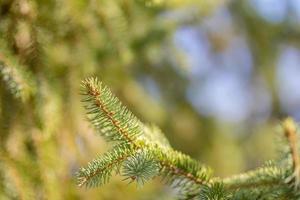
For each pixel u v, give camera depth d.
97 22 1.07
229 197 0.85
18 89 0.97
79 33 1.05
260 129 2.15
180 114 1.86
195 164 0.86
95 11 1.06
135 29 1.25
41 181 1.01
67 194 1.05
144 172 0.78
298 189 0.85
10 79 0.97
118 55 1.13
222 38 2.13
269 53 2.21
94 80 0.84
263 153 2.10
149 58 1.50
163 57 1.57
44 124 1.01
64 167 1.04
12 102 1.01
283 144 0.85
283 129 0.84
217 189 0.83
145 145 0.84
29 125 1.01
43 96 1.01
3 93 1.01
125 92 1.48
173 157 0.85
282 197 0.85
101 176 0.80
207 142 1.92
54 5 1.02
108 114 0.83
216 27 2.10
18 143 1.00
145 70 1.71
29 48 1.00
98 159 0.80
